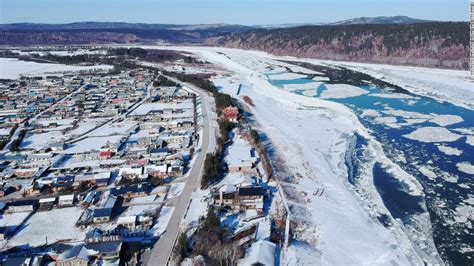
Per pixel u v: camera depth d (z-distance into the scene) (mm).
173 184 87562
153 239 66250
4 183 89188
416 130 124312
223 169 94312
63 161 102938
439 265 61156
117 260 59875
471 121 131625
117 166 98625
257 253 58656
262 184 87062
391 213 76875
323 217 74125
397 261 61875
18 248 64438
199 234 65688
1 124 138000
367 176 93062
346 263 61250
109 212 73312
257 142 110250
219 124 127250
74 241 66250
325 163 100688
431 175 92125
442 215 75500
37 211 77750
